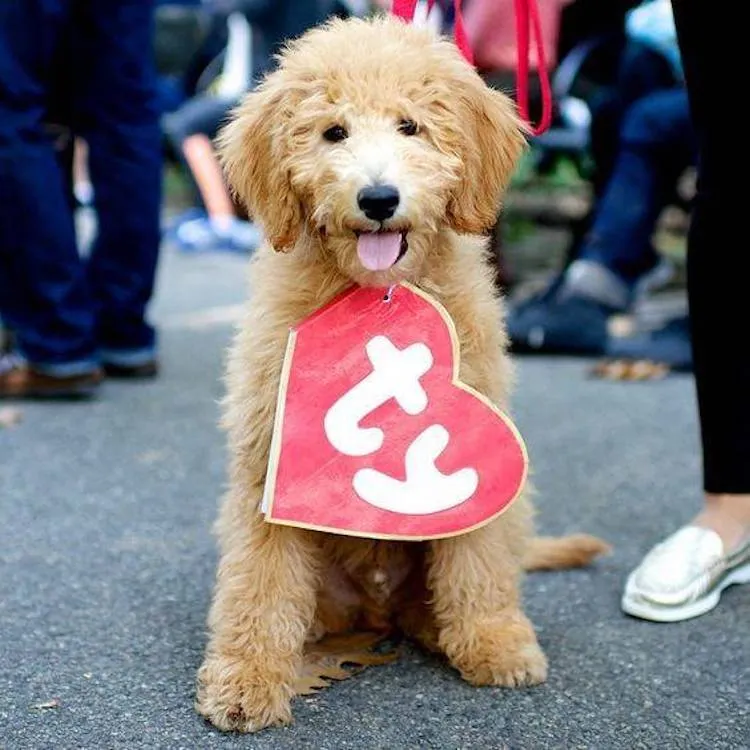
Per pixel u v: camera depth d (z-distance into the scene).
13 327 2.29
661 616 1.53
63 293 2.27
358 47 1.38
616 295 2.82
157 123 2.41
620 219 2.80
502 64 2.26
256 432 1.38
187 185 4.99
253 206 1.41
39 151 2.19
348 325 1.36
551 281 3.29
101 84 2.34
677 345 2.69
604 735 1.31
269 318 1.39
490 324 1.42
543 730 1.32
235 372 1.41
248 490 1.38
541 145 3.23
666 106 2.75
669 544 1.58
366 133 1.36
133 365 2.53
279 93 1.40
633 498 1.91
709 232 1.55
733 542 1.60
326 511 1.34
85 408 2.32
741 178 1.52
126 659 1.44
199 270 3.99
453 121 1.39
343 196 1.33
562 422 2.27
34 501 1.88
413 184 1.34
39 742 1.29
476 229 1.42
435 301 1.37
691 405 2.38
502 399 1.43
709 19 1.48
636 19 3.00
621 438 2.18
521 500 1.48
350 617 1.49
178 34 4.92
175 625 1.52
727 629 1.51
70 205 2.54
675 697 1.38
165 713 1.34
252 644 1.35
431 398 1.36
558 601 1.58
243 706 1.31
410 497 1.36
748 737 1.31
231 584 1.38
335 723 1.33
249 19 4.15
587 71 3.12
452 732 1.31
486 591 1.41
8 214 2.20
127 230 2.42
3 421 2.21
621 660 1.45
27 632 1.50
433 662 1.44
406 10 1.50
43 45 2.15
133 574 1.64
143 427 2.22
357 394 1.35
